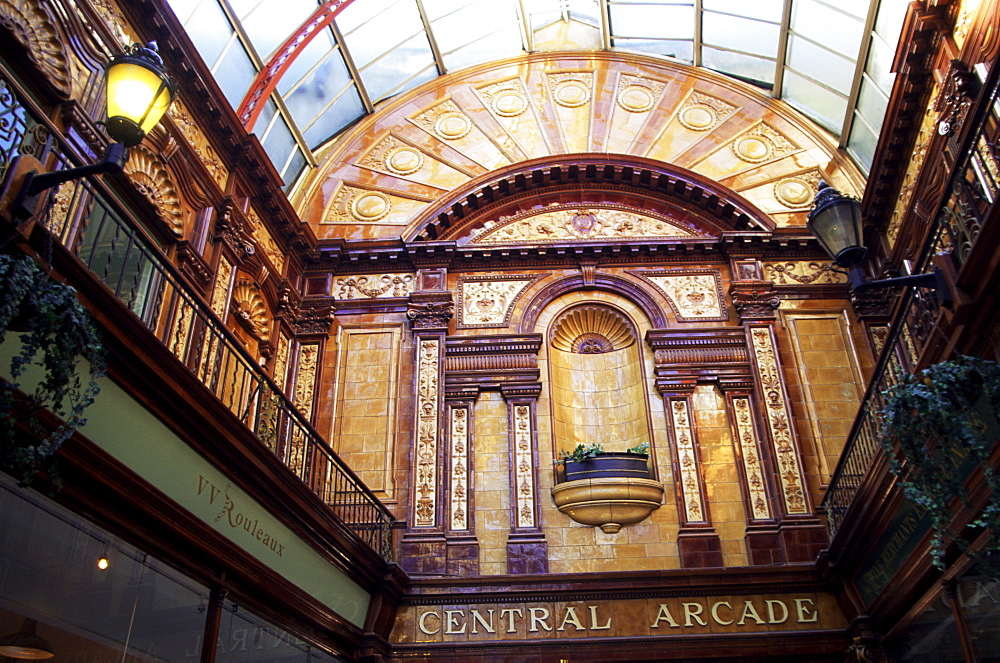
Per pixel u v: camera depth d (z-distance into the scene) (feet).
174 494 26.03
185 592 27.43
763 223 55.47
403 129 62.34
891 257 48.75
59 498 22.03
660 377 50.65
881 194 48.65
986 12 34.42
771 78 61.82
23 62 30.09
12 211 18.62
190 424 26.43
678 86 64.18
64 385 17.85
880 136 45.85
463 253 55.36
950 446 24.17
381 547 43.45
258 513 30.66
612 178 58.85
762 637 42.14
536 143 61.62
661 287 54.54
